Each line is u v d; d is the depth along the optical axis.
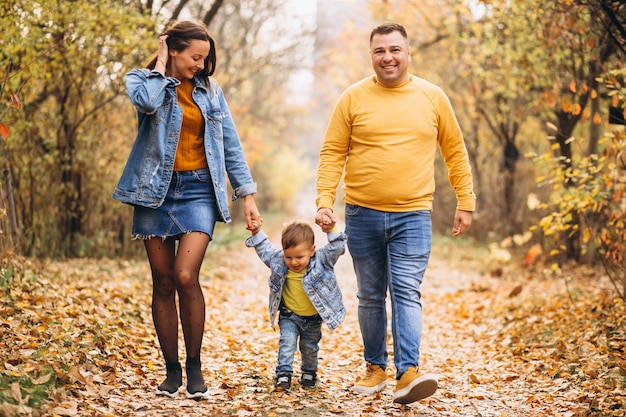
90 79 9.79
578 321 6.30
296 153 41.22
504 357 5.85
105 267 9.52
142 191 3.79
